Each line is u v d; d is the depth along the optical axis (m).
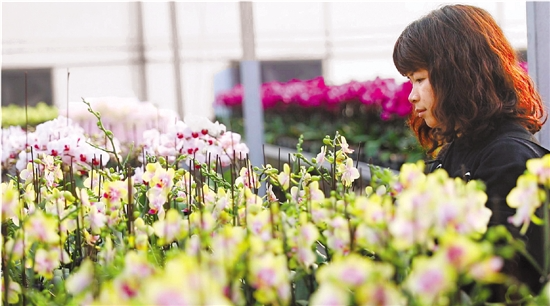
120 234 1.57
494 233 1.00
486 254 0.93
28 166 1.88
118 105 3.70
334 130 6.71
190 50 12.19
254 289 1.27
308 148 6.43
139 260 0.99
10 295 1.28
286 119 8.16
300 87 7.97
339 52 12.02
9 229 1.73
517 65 1.78
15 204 1.40
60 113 3.73
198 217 1.31
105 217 1.47
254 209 1.37
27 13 11.94
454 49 1.66
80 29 12.16
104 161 2.24
